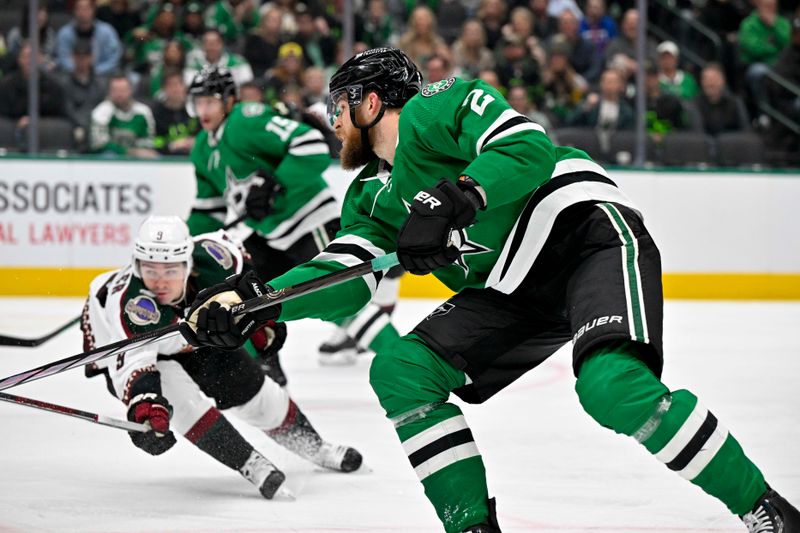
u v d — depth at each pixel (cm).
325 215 718
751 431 593
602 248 320
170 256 429
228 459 451
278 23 1220
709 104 1298
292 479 486
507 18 1303
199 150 718
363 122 342
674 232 1278
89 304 451
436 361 330
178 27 1246
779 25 1326
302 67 1210
